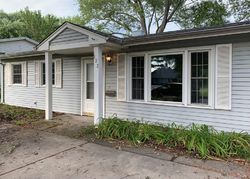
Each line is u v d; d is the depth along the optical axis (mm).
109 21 18250
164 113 7090
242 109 5742
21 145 5633
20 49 18859
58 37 7711
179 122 6777
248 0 15797
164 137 5543
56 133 6734
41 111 10312
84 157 4801
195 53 6438
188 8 17703
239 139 5004
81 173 4031
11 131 6984
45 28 28859
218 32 5457
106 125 6398
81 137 6273
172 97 6953
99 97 7004
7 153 5082
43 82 11039
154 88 7336
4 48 17578
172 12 18344
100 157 4793
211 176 3865
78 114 9617
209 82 6195
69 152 5109
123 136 5934
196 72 6441
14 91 12375
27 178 3854
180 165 4340
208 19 16812
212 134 5305
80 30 7066
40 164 4449
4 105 12133
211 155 4699
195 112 6484
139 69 7613
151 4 18125
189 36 5887
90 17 17453
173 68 6871
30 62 11422
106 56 8312
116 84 8180
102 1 16859
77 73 9594
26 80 11664
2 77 13164
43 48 8188
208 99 6250
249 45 5574
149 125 6562
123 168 4234
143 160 4609
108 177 3869
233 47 5785
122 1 17531
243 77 5691
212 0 16469
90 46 7051
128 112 7887
